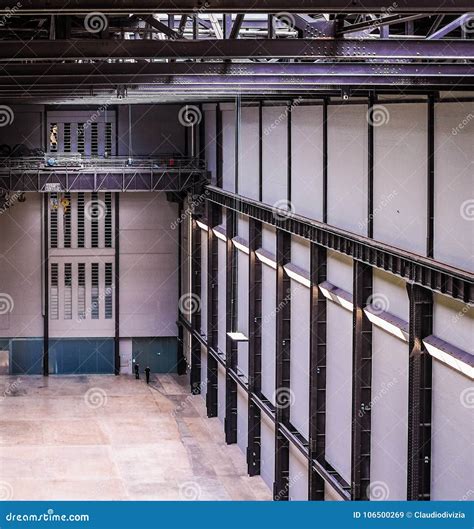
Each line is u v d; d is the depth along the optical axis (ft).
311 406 147.95
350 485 134.10
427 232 111.04
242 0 73.36
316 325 147.95
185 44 93.45
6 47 92.94
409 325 112.88
